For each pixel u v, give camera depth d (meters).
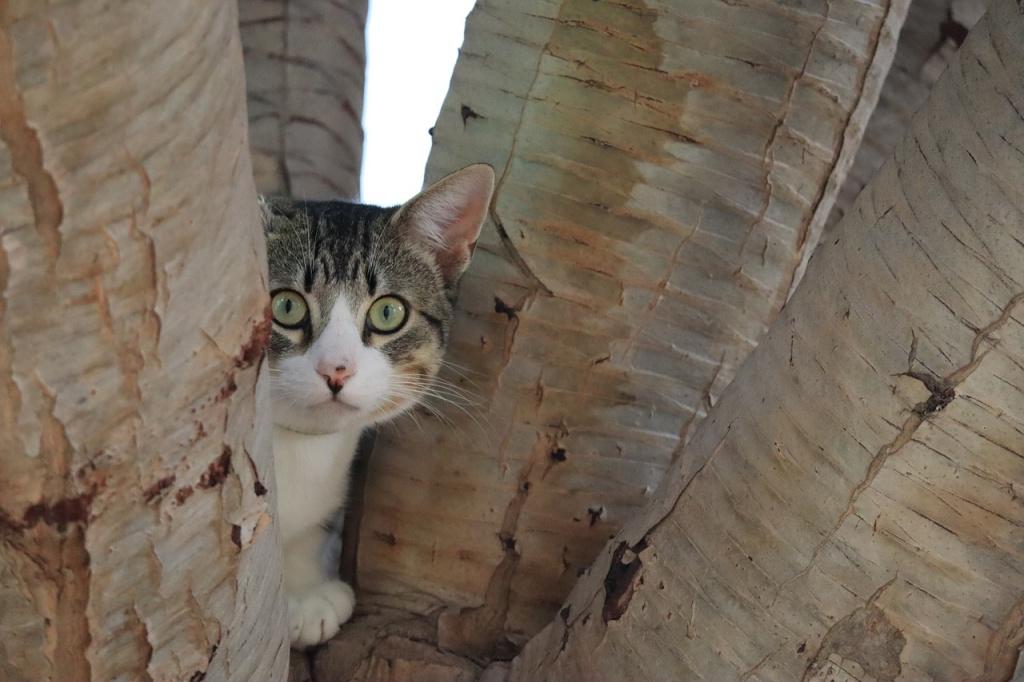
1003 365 1.88
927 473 1.96
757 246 2.90
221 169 1.53
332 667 2.87
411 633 2.85
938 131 1.96
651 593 2.27
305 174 4.35
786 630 2.10
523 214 2.89
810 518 2.06
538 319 2.88
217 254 1.58
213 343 1.65
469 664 2.78
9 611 1.76
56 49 1.32
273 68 4.34
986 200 1.86
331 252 3.57
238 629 1.99
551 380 2.88
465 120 3.01
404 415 3.08
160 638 1.87
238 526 1.84
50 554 1.68
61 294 1.48
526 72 2.94
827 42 2.92
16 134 1.37
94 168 1.41
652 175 2.86
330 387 3.39
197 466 1.73
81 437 1.60
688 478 2.28
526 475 2.88
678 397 2.90
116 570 1.75
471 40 3.03
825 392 2.04
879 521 2.01
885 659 2.06
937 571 2.01
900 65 4.80
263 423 1.87
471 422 2.91
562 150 2.89
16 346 1.50
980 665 2.04
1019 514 1.95
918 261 1.93
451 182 3.04
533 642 2.61
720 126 2.87
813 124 2.92
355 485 3.43
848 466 2.01
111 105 1.38
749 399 2.20
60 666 1.84
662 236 2.87
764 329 2.94
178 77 1.41
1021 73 1.86
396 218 3.65
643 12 2.87
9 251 1.43
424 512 2.93
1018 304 1.85
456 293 3.66
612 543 2.46
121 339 1.54
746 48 2.88
